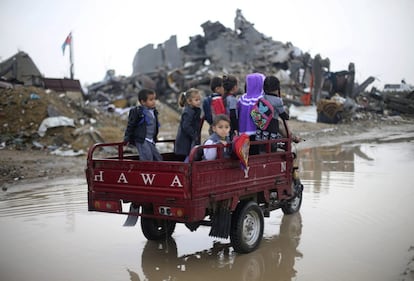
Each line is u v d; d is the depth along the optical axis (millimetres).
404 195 9609
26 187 11719
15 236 7414
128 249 6719
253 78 6996
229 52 46312
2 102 20922
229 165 6043
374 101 40938
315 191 10203
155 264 6070
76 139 18562
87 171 6383
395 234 6977
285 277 5469
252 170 6488
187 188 5469
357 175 12156
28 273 5816
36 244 6988
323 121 32375
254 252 6430
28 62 32094
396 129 29531
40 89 22766
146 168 5809
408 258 5930
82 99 30328
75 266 6043
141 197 5883
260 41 48438
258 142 6504
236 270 5766
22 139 19016
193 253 6500
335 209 8586
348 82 37594
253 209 6406
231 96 6977
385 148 18672
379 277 5332
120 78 40156
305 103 35625
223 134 6203
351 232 7152
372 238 6816
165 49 47500
